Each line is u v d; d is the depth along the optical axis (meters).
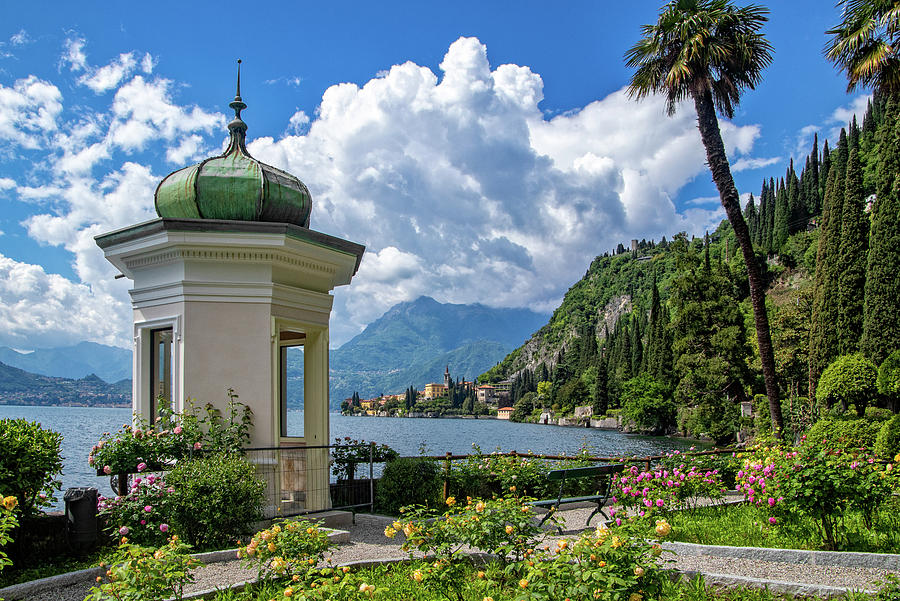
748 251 15.93
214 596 6.18
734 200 15.84
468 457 12.45
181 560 5.29
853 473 7.68
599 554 4.76
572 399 121.69
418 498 11.29
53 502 7.74
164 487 8.13
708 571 7.14
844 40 13.53
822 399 30.33
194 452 9.22
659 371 73.50
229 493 8.21
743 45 14.98
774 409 15.69
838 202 37.78
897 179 31.48
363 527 10.08
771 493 8.13
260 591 6.07
